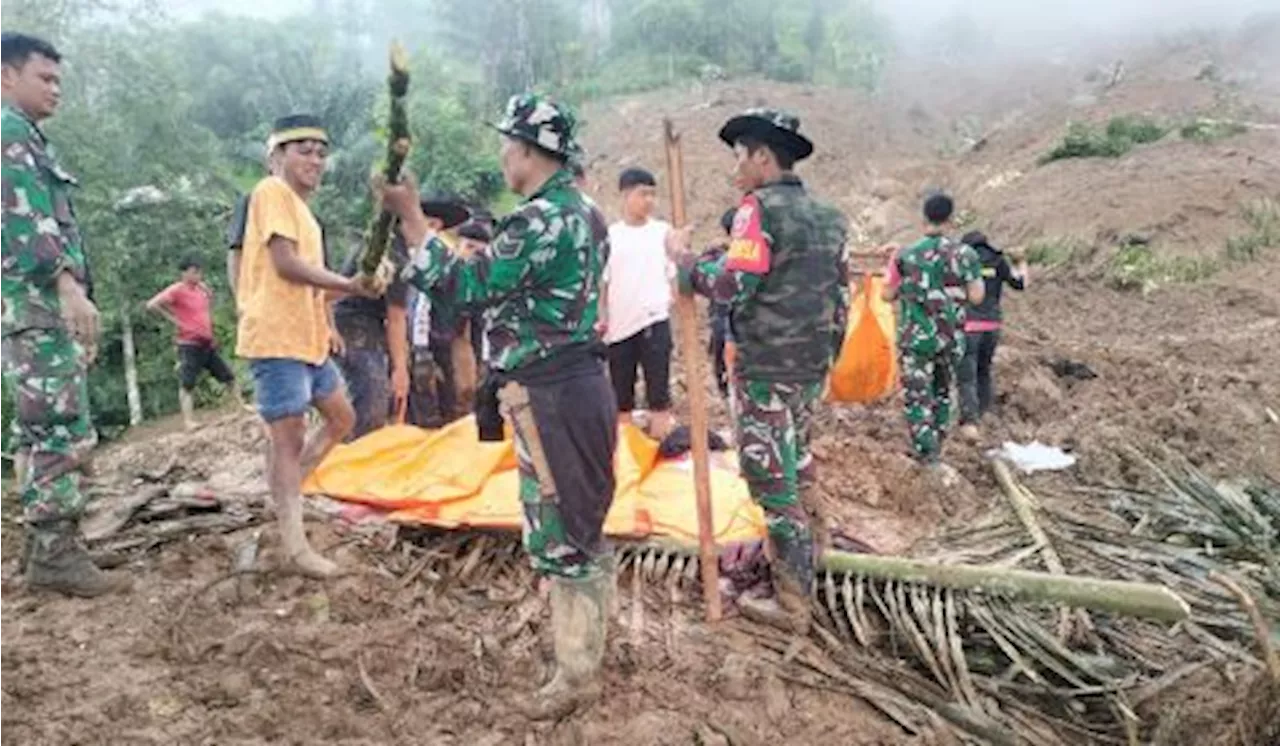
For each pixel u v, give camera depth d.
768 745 3.71
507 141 3.52
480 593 4.47
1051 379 9.23
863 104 31.61
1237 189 16.19
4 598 4.14
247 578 4.31
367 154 21.33
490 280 3.40
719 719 3.77
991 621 4.52
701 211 20.78
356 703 3.71
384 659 3.91
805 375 4.31
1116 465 6.88
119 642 3.88
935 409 6.52
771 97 30.58
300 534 4.34
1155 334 12.11
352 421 4.71
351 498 5.02
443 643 4.04
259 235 4.11
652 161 23.97
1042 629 4.50
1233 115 22.05
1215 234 15.08
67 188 4.12
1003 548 5.29
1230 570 5.04
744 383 4.33
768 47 37.19
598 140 27.23
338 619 4.14
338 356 5.42
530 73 34.03
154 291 14.82
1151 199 16.22
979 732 3.96
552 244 3.40
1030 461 6.85
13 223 3.83
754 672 4.04
